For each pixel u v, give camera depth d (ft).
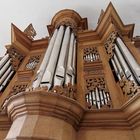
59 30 28.55
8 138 10.02
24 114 11.21
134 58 18.95
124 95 15.34
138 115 11.69
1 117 13.60
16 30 29.58
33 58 27.94
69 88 14.38
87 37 29.09
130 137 11.57
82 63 22.88
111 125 12.37
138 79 14.70
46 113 11.06
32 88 12.96
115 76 19.06
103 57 23.76
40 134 9.83
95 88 17.71
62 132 10.54
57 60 19.07
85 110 12.76
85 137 11.95
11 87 20.81
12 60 26.08
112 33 24.94
